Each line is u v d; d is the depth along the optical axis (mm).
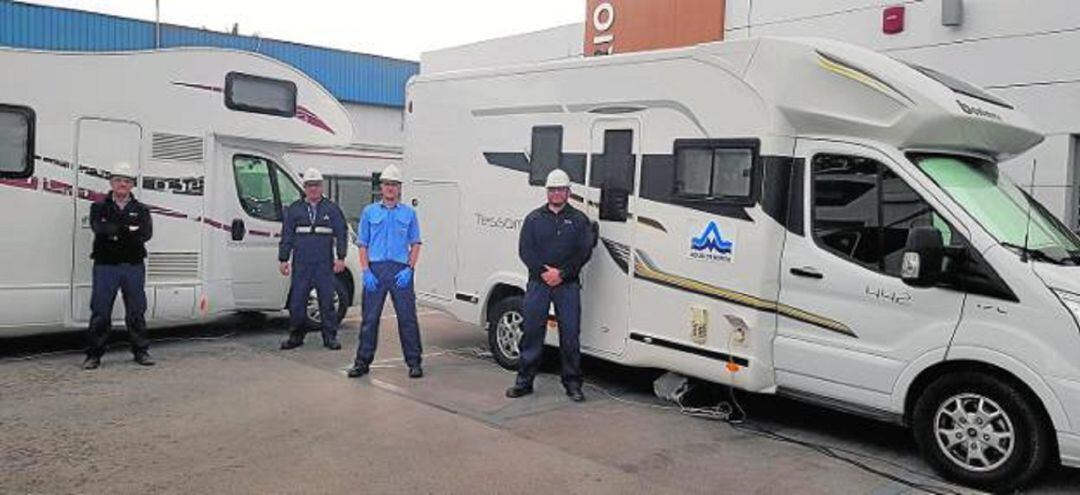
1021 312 5180
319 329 10031
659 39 11914
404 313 7863
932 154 6008
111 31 25797
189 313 9000
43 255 8086
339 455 5566
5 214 7891
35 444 5609
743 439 6250
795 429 6570
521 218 8047
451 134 8758
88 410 6457
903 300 5648
